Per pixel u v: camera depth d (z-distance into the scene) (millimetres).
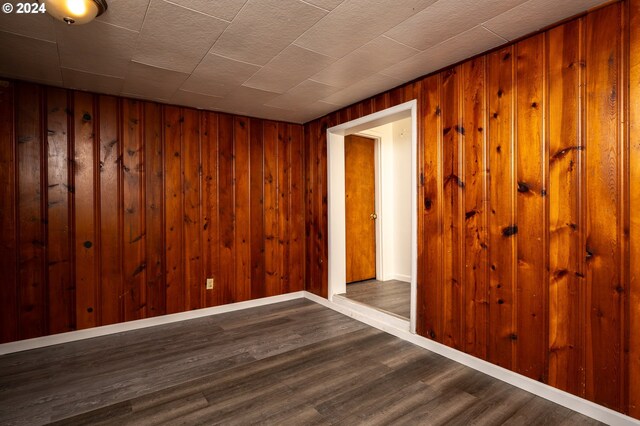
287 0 1751
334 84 2979
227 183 3844
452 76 2578
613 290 1801
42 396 2111
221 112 3814
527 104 2146
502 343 2283
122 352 2756
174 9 1815
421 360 2588
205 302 3686
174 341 2979
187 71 2660
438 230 2691
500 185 2293
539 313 2100
